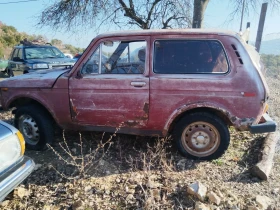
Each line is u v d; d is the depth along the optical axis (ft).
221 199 8.50
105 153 12.16
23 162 8.45
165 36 10.49
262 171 9.68
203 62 10.30
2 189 7.34
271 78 32.12
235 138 13.46
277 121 16.07
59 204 8.75
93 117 11.46
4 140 7.87
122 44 10.93
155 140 12.84
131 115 10.98
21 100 13.20
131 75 10.74
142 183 9.68
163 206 8.41
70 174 10.53
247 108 9.96
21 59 29.60
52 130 12.79
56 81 11.55
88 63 11.25
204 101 10.25
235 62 9.93
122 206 8.55
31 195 9.26
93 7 26.37
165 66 10.53
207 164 10.98
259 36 24.13
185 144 11.25
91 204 8.63
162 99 10.52
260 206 8.22
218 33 10.09
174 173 10.30
